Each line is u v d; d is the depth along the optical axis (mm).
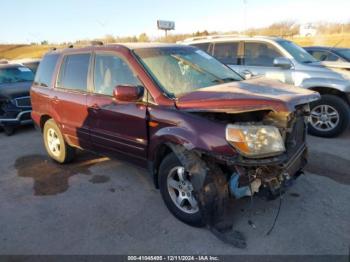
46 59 5477
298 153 3494
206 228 3371
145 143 3725
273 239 3137
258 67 7156
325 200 3805
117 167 5125
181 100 3387
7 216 3795
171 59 4129
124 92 3545
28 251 3143
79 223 3584
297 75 6586
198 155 3170
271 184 3039
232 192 3102
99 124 4309
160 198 4070
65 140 5121
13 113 7422
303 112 3566
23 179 4848
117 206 3916
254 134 2922
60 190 4422
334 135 6207
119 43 4438
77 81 4691
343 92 6000
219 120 3105
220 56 7789
